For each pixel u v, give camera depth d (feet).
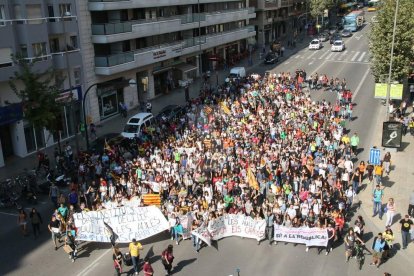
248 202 77.97
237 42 265.95
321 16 359.25
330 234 68.95
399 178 93.61
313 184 81.05
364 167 90.33
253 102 142.61
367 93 165.68
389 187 89.45
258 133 110.52
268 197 81.30
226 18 234.38
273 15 322.14
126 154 104.88
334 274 62.85
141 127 121.80
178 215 73.56
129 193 84.07
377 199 77.51
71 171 100.99
